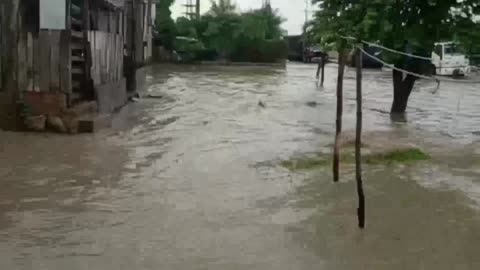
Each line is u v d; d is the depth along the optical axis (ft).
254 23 165.37
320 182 31.96
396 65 58.75
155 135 45.37
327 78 114.01
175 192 29.71
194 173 33.68
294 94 81.46
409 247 22.88
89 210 26.55
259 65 160.56
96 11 67.67
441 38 36.81
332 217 26.20
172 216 25.93
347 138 44.24
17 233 23.52
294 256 21.74
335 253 22.13
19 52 43.86
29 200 27.86
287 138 45.52
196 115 57.36
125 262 20.85
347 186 31.19
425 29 36.22
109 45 56.65
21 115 43.93
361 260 21.56
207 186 30.94
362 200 24.81
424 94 84.28
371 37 35.17
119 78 61.67
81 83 49.80
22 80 44.09
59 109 44.29
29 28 53.31
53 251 21.74
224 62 164.66
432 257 21.94
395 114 61.52
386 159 37.14
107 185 30.71
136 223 24.94
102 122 47.26
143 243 22.68
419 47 39.29
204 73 123.75
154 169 34.37
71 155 37.29
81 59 49.49
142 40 95.71
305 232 24.25
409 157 37.65
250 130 49.19
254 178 32.78
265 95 78.95
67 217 25.55
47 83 44.29
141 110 60.18
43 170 33.37
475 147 43.16
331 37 31.12
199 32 167.02
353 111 64.54
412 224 25.45
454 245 23.15
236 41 166.09
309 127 51.72
